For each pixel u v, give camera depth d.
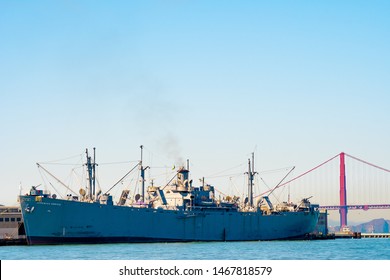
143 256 166.62
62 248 194.75
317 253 190.88
